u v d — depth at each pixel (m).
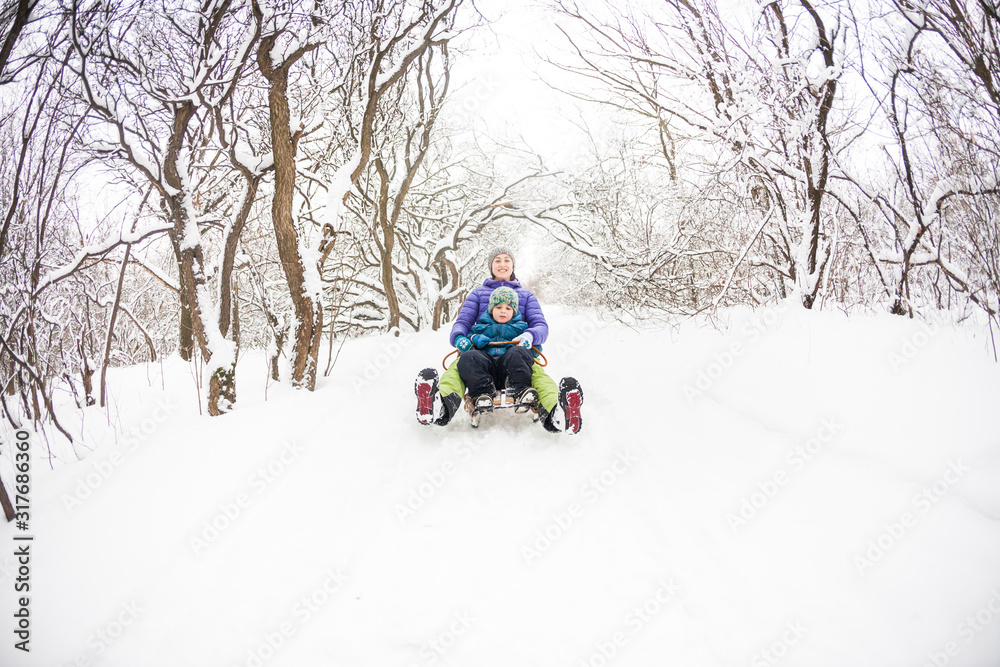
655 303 7.95
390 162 10.01
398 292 11.81
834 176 4.45
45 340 3.72
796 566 1.92
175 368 5.36
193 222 3.55
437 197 12.50
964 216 3.48
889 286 4.19
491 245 13.59
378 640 1.74
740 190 5.14
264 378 4.64
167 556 2.15
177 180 3.53
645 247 7.98
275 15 3.63
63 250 4.12
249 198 4.66
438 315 10.16
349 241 10.29
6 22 2.46
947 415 2.43
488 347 3.79
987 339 3.00
